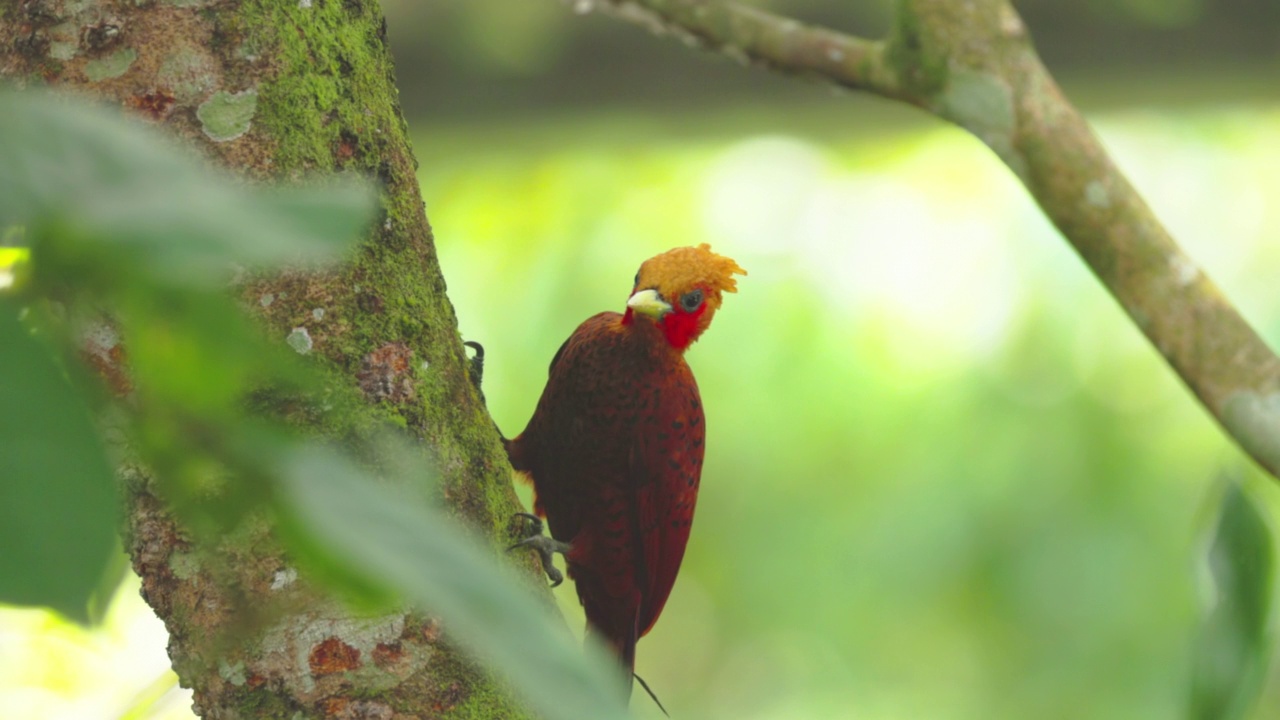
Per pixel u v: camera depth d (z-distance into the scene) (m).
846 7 6.66
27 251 2.08
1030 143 6.27
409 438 6.20
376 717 6.18
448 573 2.24
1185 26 6.70
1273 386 6.23
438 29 6.70
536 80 6.73
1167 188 7.90
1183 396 8.16
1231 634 6.20
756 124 6.86
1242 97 6.79
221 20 6.18
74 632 6.32
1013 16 6.28
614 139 6.86
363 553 2.15
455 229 7.91
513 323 7.98
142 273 1.93
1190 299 6.25
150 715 6.34
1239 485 6.21
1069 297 8.16
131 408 2.41
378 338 6.20
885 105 6.84
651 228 8.19
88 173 1.91
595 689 2.26
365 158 6.21
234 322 2.25
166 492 2.42
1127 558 7.85
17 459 1.91
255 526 6.15
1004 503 8.00
